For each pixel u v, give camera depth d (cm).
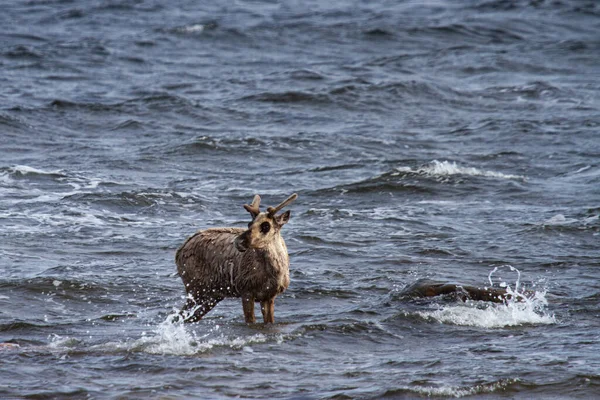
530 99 11294
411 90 11481
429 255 5322
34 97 10775
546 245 5569
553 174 7794
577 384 3197
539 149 8756
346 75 12588
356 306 4328
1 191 6706
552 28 16812
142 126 9656
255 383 3219
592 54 14275
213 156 8362
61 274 4762
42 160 7975
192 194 6806
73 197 6538
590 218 6209
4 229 5669
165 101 10638
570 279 4816
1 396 3058
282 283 3850
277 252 3803
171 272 4909
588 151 8625
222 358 3494
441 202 6819
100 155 8262
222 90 11606
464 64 13462
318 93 11125
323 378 3281
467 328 3959
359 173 7781
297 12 18888
